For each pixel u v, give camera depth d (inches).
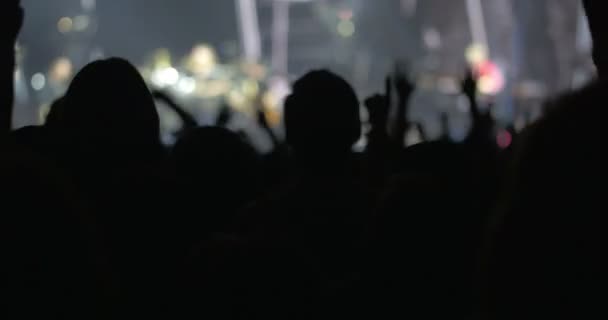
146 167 138.2
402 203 123.6
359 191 145.3
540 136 60.1
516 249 60.1
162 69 1063.0
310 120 142.2
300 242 140.4
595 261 57.9
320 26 1688.0
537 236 59.3
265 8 1769.2
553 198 59.0
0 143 82.9
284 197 144.7
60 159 138.8
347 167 145.9
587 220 58.1
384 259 122.7
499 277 60.7
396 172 149.2
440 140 135.9
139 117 141.1
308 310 117.1
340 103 142.9
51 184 79.4
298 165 146.9
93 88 140.1
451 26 1533.0
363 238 130.3
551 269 58.7
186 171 157.4
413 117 1044.5
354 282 124.4
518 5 1305.4
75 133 139.8
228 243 119.0
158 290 125.6
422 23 1528.1
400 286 122.2
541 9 1302.9
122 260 129.1
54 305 77.6
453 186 125.9
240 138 162.6
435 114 1128.8
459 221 122.8
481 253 63.7
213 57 1127.6
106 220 131.7
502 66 1277.1
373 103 177.3
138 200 133.1
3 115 118.9
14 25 119.0
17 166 78.6
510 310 60.1
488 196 127.3
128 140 140.0
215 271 116.8
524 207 60.1
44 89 1261.1
